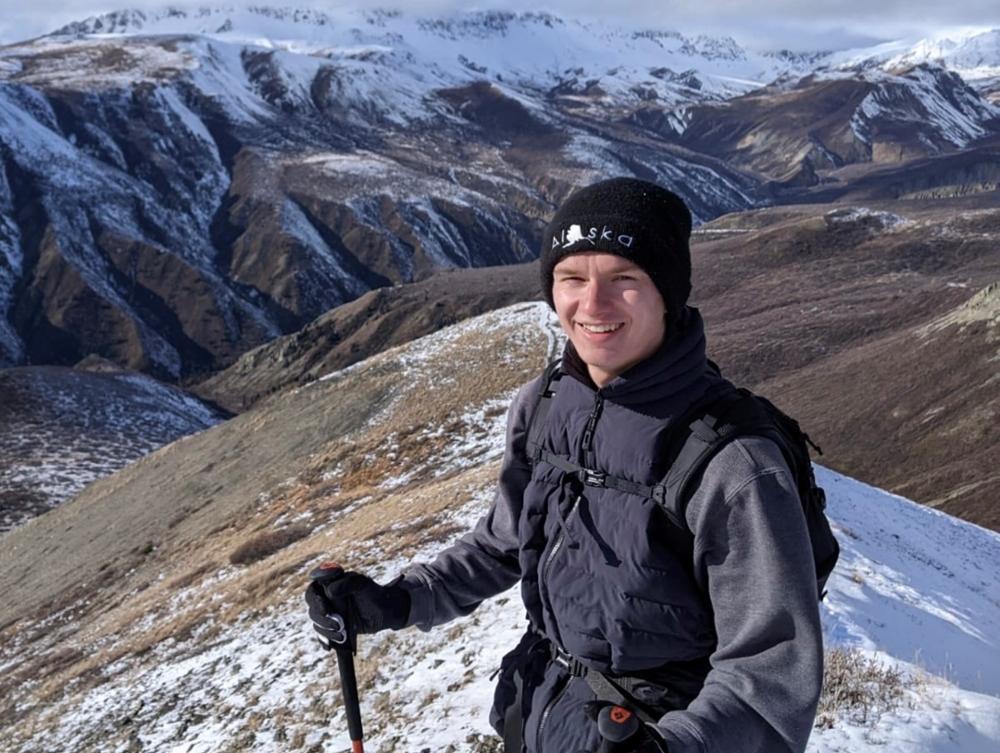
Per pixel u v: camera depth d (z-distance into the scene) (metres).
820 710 6.27
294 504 44.41
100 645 29.19
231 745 10.42
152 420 144.38
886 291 174.88
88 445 127.94
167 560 44.75
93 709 16.31
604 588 2.31
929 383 109.69
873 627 10.67
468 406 51.56
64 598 45.53
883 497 27.33
